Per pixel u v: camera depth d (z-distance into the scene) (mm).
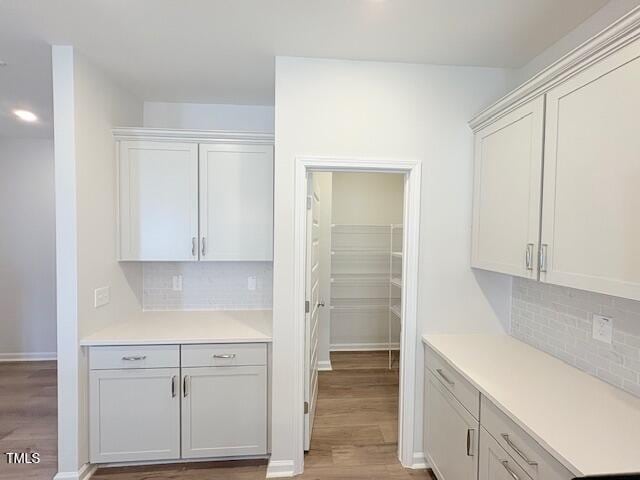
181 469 2145
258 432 2178
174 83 2449
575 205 1348
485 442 1467
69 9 1609
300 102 2047
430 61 2080
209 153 2463
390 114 2092
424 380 2160
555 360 1778
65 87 1938
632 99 1117
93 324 2146
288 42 1893
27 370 3590
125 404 2092
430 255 2150
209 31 1795
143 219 2430
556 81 1437
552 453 1043
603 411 1270
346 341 4250
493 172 1900
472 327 2199
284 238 2066
